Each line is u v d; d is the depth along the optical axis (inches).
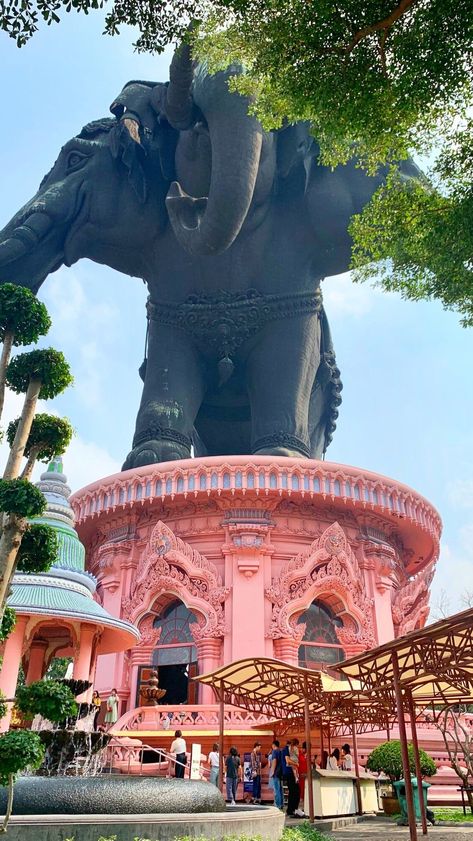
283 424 1352.1
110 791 365.1
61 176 1481.3
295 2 498.3
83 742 470.0
